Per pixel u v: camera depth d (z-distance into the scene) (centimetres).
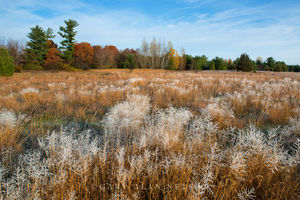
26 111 589
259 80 1717
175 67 6134
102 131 420
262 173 245
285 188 228
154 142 319
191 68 6031
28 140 375
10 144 324
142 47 6378
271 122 506
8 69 1995
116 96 810
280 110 556
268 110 562
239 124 463
